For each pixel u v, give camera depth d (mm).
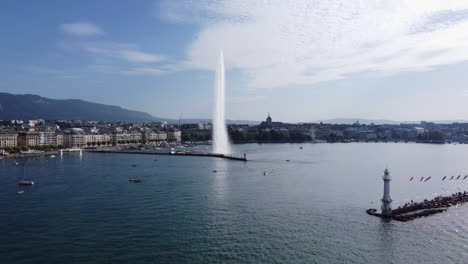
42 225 165000
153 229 160500
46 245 141500
